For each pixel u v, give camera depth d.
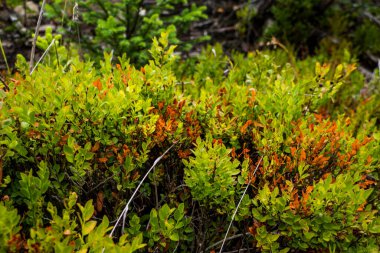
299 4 6.00
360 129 2.97
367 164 2.21
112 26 3.44
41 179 1.70
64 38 4.13
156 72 2.35
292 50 5.38
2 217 1.43
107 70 2.45
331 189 1.99
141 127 2.02
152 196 2.32
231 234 2.23
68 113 1.94
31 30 4.93
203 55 3.97
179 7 6.34
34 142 1.87
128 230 1.81
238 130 2.37
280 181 2.13
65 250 1.38
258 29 6.25
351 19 6.46
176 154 2.22
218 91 2.69
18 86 1.98
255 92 2.61
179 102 2.41
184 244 2.21
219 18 6.47
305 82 2.67
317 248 1.96
